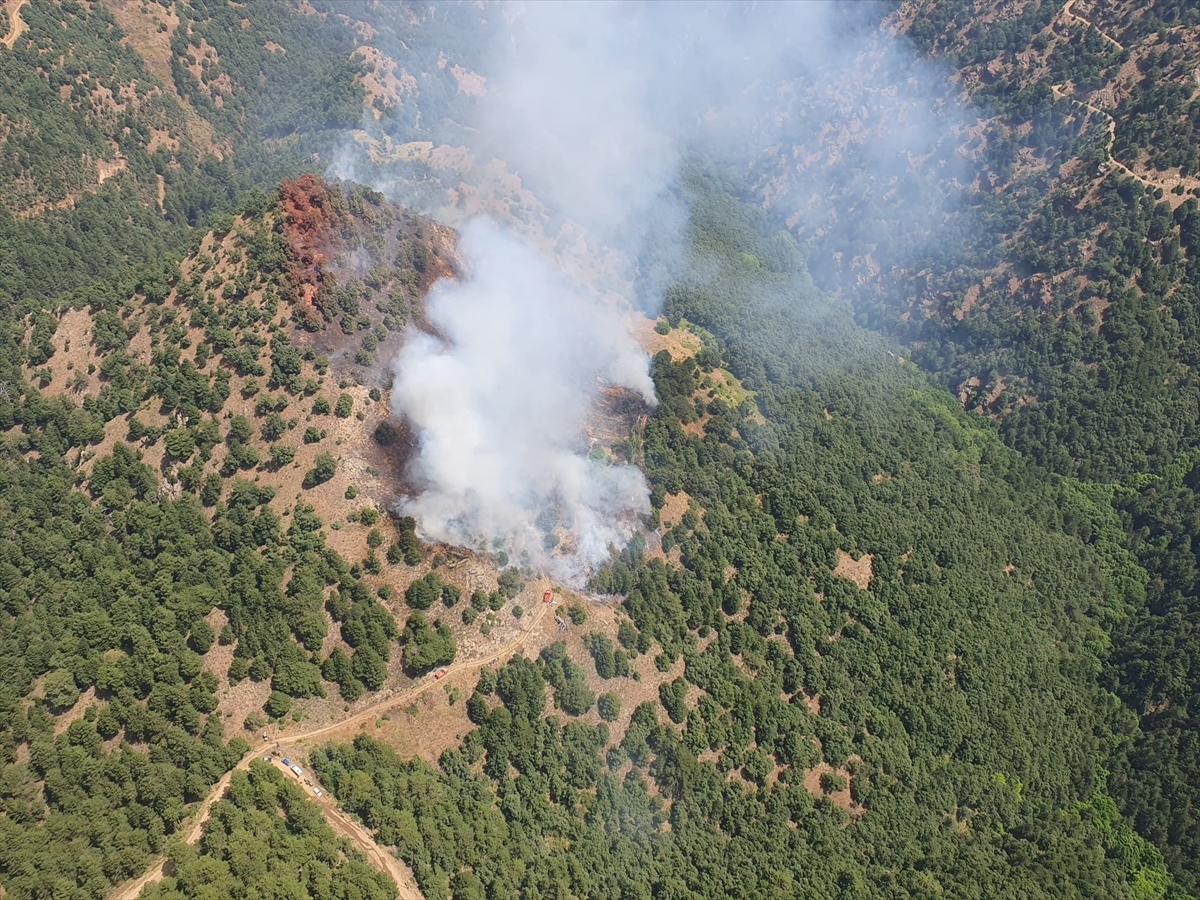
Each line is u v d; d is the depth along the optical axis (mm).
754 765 175625
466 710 164375
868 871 172875
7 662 148375
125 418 182125
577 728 167500
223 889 127312
